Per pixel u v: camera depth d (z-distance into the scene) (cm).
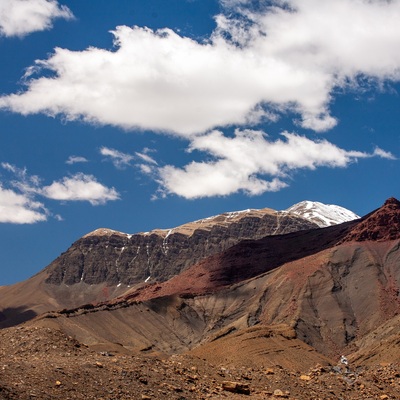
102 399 6731
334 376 9731
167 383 7719
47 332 9075
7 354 8319
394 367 11206
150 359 8925
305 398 8525
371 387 9375
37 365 7306
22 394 6341
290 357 17238
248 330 18425
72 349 8700
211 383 8331
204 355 17550
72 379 7044
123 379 7406
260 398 7988
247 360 16500
